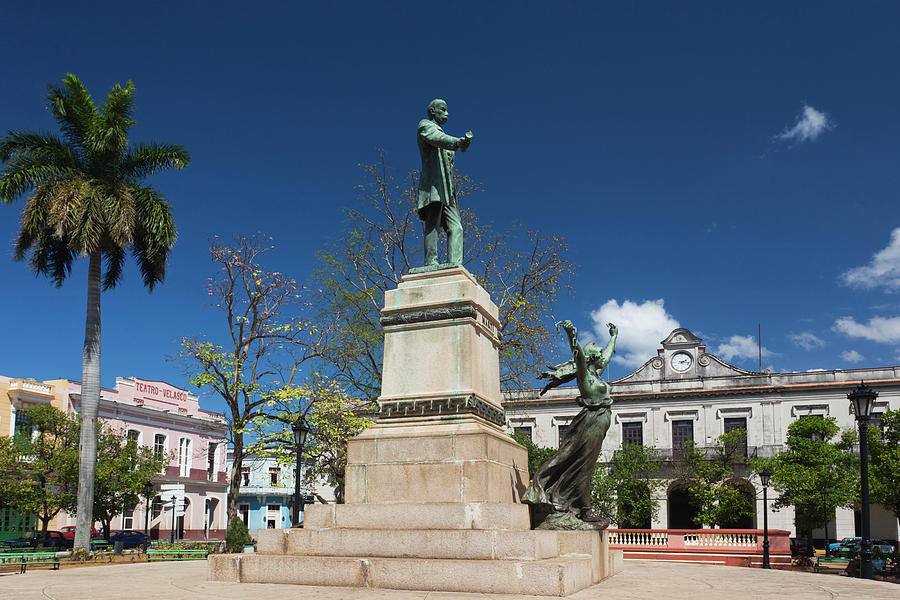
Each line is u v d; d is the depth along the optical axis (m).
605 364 10.58
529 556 7.68
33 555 17.14
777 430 50.16
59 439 36.41
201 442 50.44
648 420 53.19
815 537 47.03
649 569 12.80
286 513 55.19
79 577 10.42
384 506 8.70
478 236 24.36
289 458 24.17
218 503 51.91
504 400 28.75
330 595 7.15
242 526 23.23
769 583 9.95
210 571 8.55
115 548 22.95
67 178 24.06
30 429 37.31
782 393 50.59
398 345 9.94
